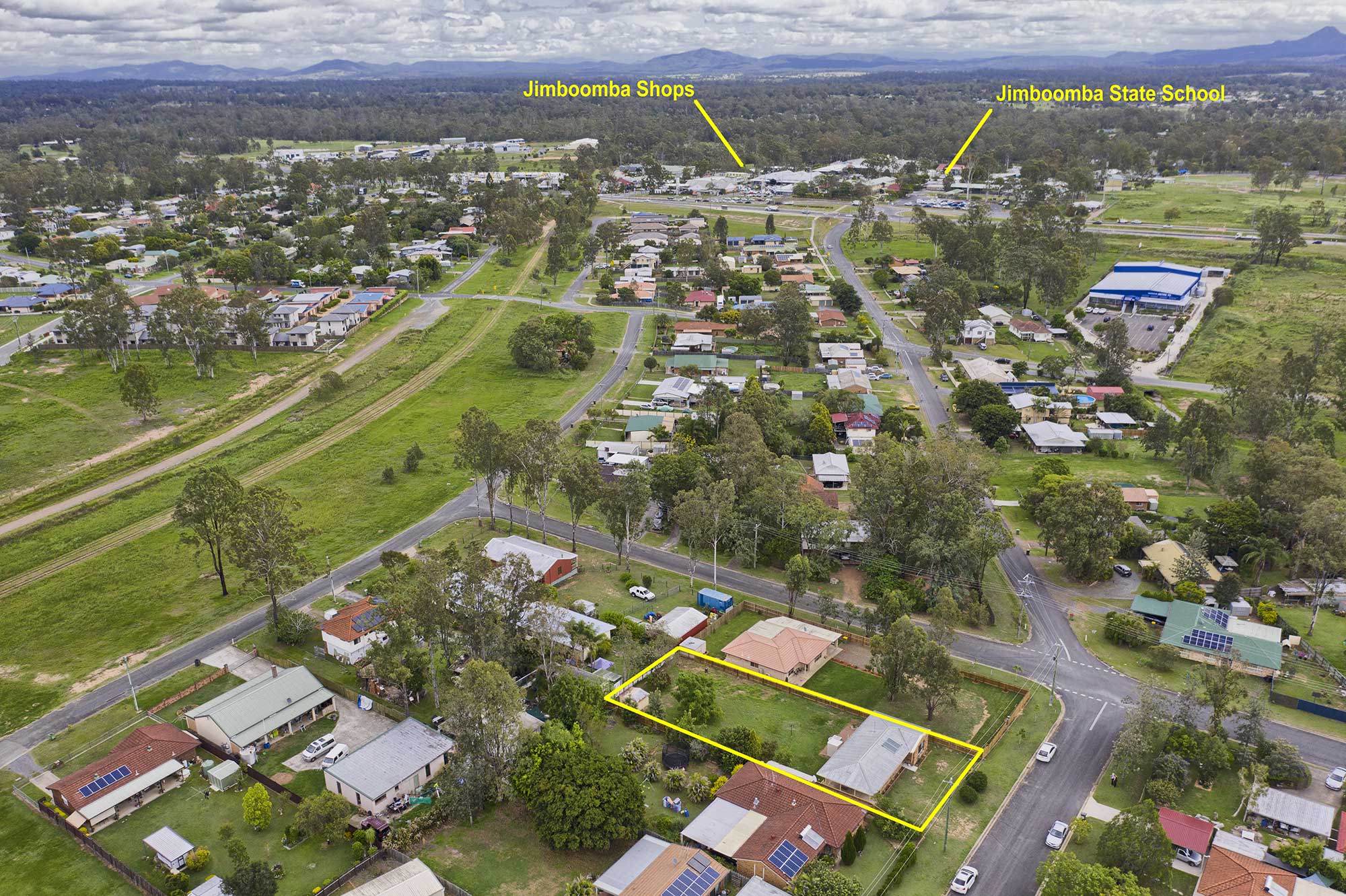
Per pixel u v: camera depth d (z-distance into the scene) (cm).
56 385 19700
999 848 7756
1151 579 12469
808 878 7012
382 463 16212
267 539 10694
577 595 11925
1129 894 6662
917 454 13762
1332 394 18975
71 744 9188
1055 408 17938
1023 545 13538
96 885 7419
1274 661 10250
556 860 7625
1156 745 9000
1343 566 11388
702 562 13038
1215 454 15338
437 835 7944
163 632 11238
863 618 10712
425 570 9969
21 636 11212
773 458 15138
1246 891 7000
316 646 10900
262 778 8650
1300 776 8475
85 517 14338
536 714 9381
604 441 16912
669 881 7038
